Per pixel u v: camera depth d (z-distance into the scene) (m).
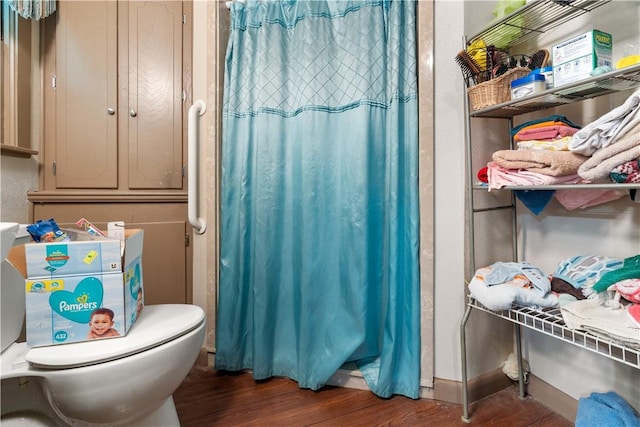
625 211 0.92
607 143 0.75
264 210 1.34
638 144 0.69
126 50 1.50
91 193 1.45
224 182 1.40
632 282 0.73
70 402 0.71
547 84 0.93
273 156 1.34
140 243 0.96
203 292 1.48
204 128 1.45
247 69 1.38
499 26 1.06
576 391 1.07
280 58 1.34
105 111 1.49
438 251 1.21
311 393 1.25
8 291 0.82
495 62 1.08
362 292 1.22
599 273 0.86
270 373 1.35
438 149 1.20
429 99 1.19
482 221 1.19
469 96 1.11
